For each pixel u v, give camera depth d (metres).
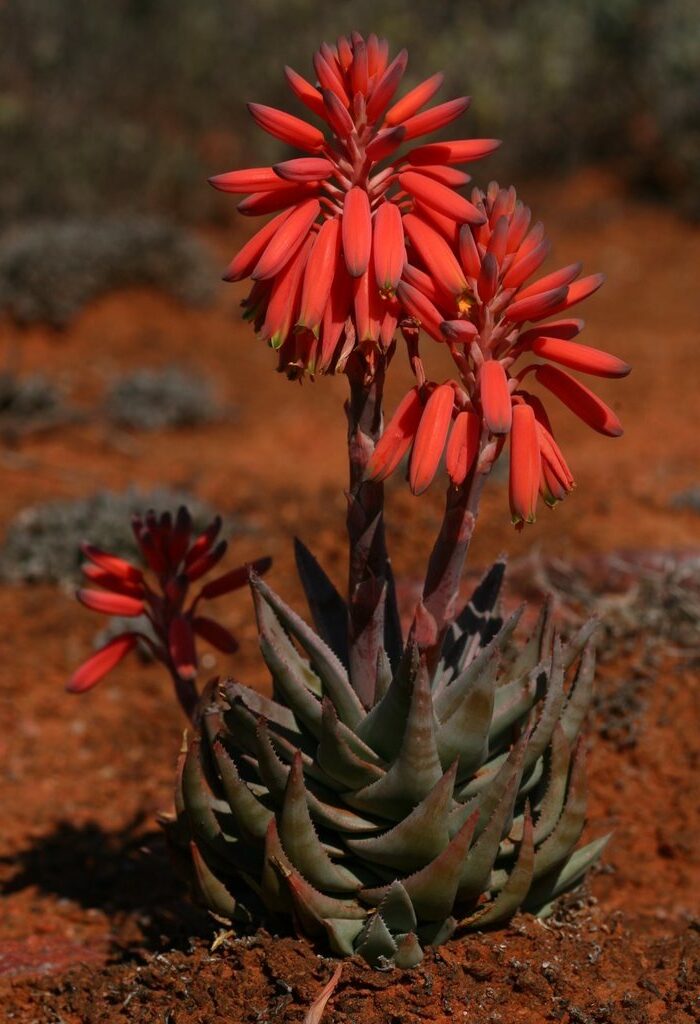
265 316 3.29
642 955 3.96
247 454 10.79
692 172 18.38
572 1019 3.49
